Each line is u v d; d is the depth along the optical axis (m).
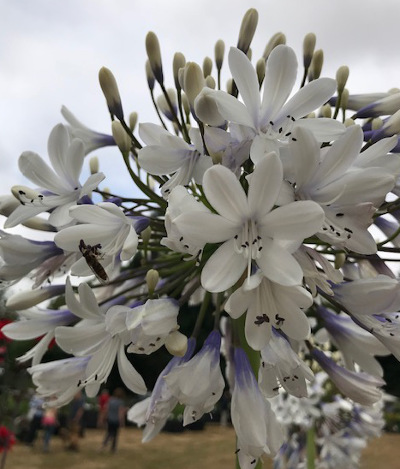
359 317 0.17
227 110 0.15
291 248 0.14
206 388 0.15
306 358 0.37
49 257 0.19
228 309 0.14
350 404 0.36
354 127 0.15
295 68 0.16
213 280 0.14
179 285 0.18
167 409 0.16
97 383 0.17
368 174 0.15
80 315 0.17
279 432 0.15
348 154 0.15
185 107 0.22
